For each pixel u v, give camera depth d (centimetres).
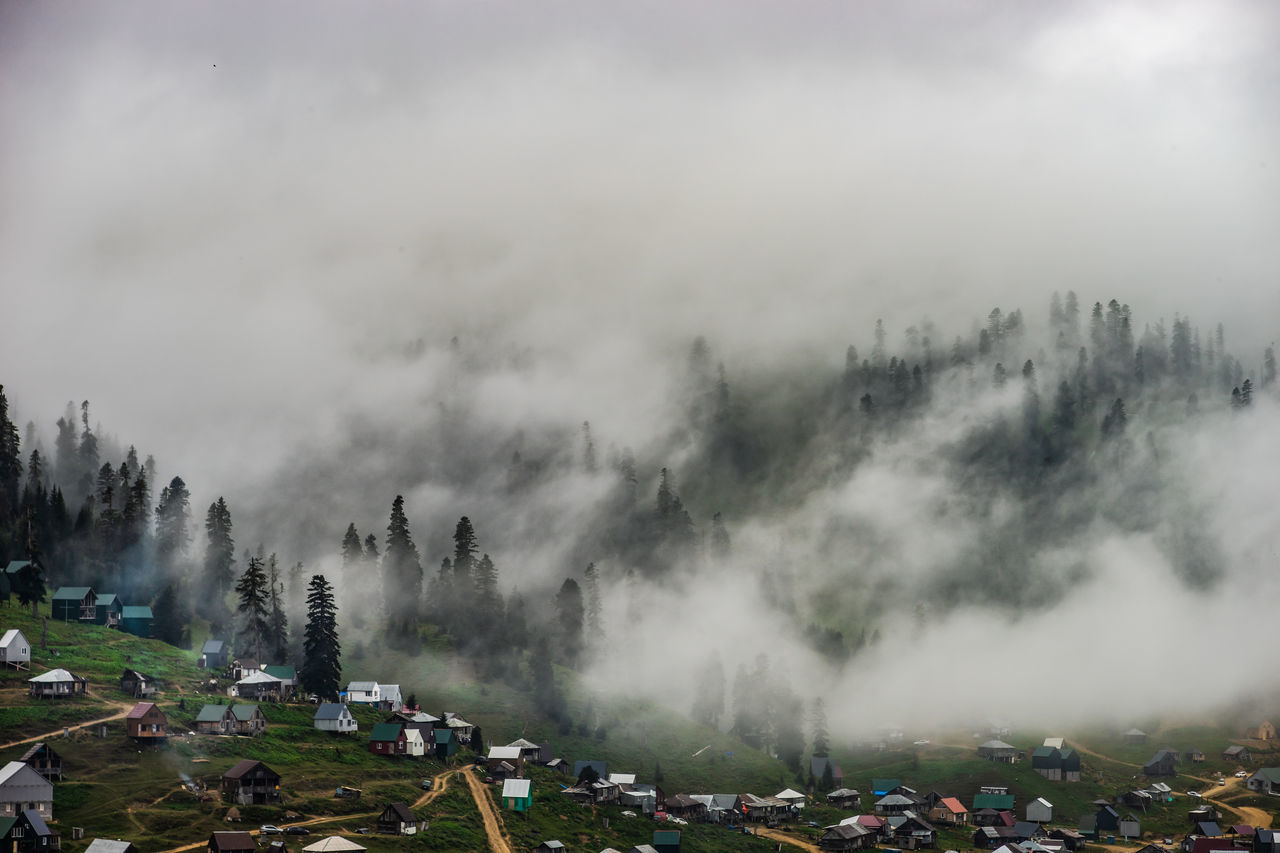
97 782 12538
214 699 16512
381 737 16188
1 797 11256
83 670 16450
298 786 13812
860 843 17338
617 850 14612
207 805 12488
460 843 13212
